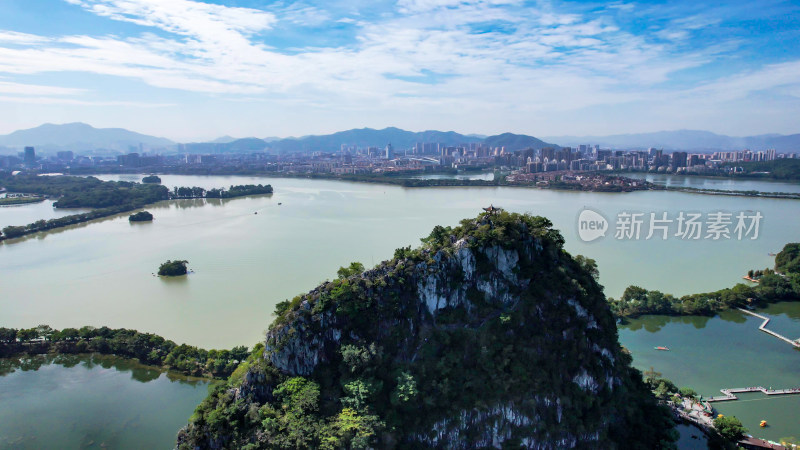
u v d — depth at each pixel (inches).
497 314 4926.2
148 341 6264.8
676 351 6520.7
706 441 4660.4
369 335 4699.8
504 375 4431.6
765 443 4532.5
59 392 5561.0
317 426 3917.3
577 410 4343.0
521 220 5398.6
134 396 5462.6
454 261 5078.7
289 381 4330.7
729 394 5452.8
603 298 5113.2
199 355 5949.8
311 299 4773.6
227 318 7219.5
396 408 4244.6
